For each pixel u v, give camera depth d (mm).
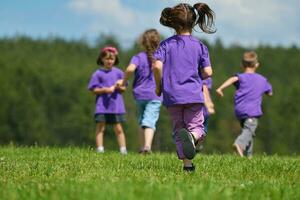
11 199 8586
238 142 20938
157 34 21188
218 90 21125
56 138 185375
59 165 14195
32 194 8758
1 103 179250
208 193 8398
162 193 8359
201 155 19672
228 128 195000
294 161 16656
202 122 12711
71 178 11352
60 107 192000
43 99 191750
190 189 8750
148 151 20562
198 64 12766
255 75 21547
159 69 12508
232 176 12469
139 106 21547
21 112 180375
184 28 12922
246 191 9344
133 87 21641
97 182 10008
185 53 12664
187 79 12523
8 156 17625
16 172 12617
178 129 12805
